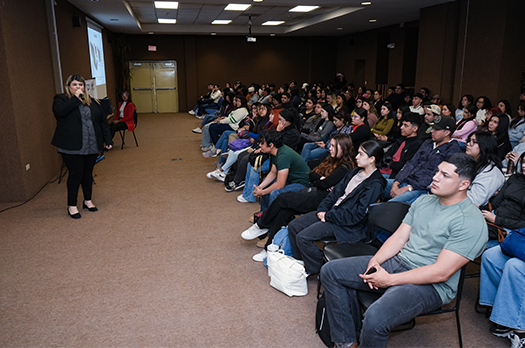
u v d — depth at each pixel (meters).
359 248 2.56
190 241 3.75
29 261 3.33
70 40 7.61
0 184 4.79
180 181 5.88
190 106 16.20
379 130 6.39
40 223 4.18
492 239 2.68
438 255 2.02
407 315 1.92
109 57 12.90
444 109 6.57
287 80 16.73
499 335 2.34
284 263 2.84
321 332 2.27
